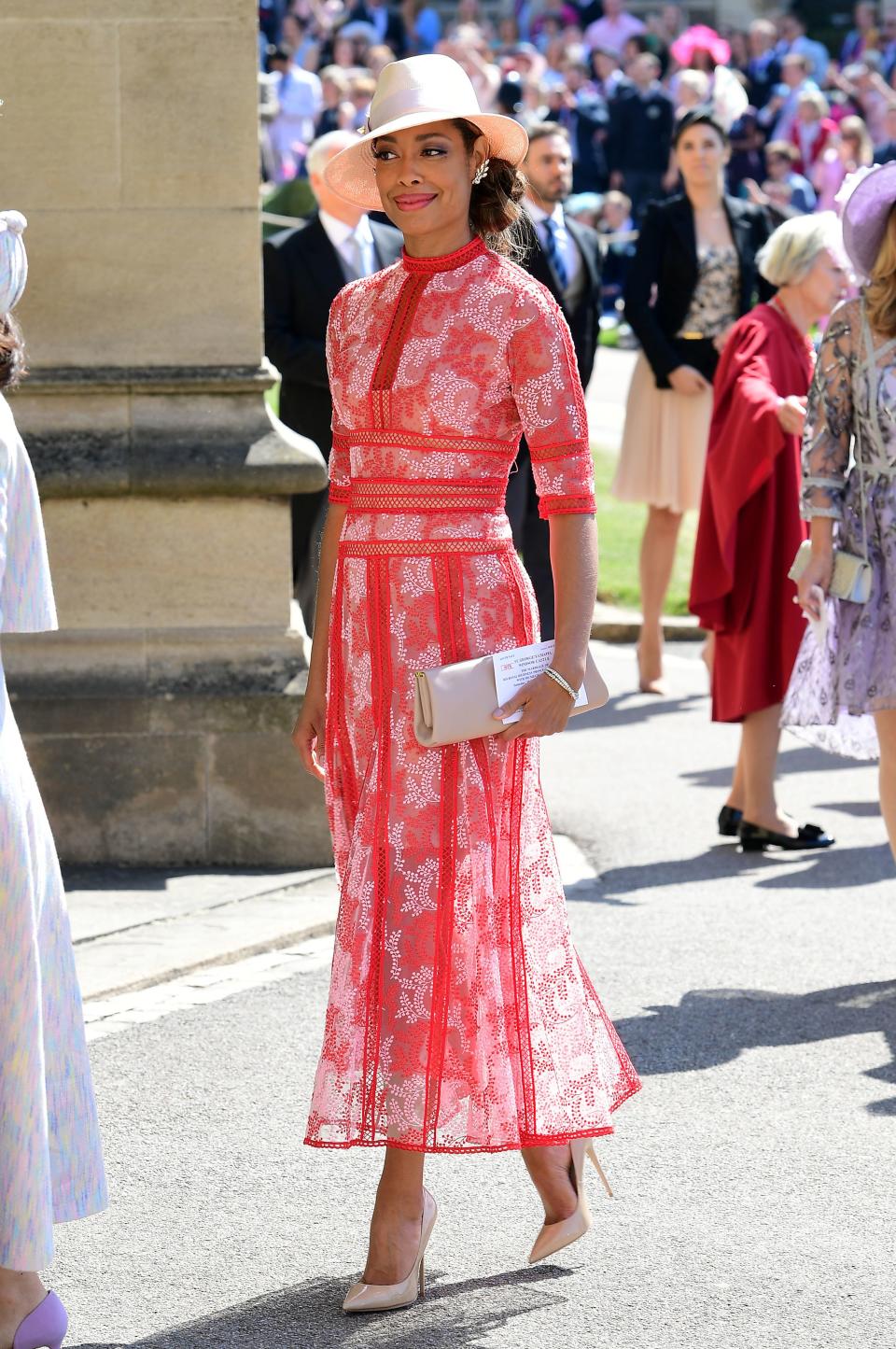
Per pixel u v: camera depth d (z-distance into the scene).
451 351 4.91
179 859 8.77
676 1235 5.36
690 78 16.70
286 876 8.62
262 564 8.77
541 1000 5.03
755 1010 7.16
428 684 4.82
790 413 9.02
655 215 12.71
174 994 7.26
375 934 4.97
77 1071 4.58
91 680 8.72
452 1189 5.71
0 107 8.48
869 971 7.61
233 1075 6.50
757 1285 5.07
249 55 8.52
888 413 7.39
